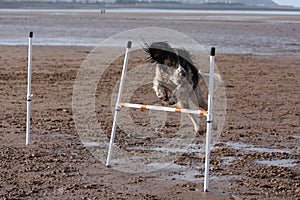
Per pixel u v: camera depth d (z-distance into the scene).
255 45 34.94
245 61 26.14
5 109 14.73
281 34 45.81
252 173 9.78
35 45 31.22
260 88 19.05
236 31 48.16
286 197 8.70
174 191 8.88
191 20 69.62
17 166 9.91
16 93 17.09
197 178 9.52
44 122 13.30
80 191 8.77
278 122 14.09
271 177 9.65
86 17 73.94
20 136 11.99
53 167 9.91
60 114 14.28
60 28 47.31
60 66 23.06
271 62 26.12
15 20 60.28
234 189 9.01
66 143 11.52
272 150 11.38
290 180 9.51
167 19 71.25
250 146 11.66
